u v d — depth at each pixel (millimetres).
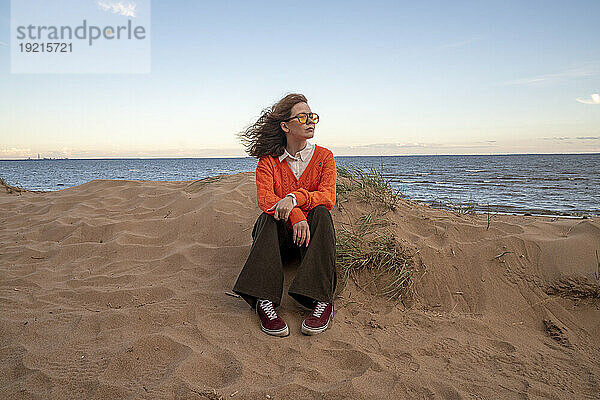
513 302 2975
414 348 2414
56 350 2266
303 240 2576
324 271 2600
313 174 2910
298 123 2789
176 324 2545
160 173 52375
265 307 2553
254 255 2615
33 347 2307
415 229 3697
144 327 2525
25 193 7410
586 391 2086
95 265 3664
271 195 2814
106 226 4301
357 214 3711
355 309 2848
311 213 2730
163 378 1995
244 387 1949
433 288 3070
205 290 3027
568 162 79312
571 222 3803
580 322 2807
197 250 3676
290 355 2273
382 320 2746
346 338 2492
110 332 2463
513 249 3287
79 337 2414
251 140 2953
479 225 3695
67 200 5590
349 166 4480
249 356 2225
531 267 3170
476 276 3148
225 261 3502
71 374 2053
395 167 57812
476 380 2121
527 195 15469
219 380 2033
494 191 17375
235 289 2566
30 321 2600
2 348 2289
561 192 16938
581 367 2320
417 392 1967
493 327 2744
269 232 2686
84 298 2990
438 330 2658
